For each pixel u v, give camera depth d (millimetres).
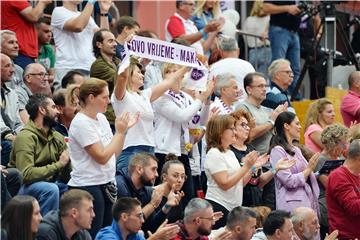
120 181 23578
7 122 25703
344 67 34531
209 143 24859
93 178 22625
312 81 35125
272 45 35438
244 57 36188
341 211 25500
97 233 22078
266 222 23094
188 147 25984
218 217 23203
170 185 23797
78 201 20859
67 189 22922
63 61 29562
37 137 23641
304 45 35719
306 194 25812
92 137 22516
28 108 23766
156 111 25641
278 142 26141
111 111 26219
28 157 23359
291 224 23094
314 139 28484
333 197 25562
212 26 32156
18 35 29109
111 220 22984
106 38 27172
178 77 25406
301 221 24438
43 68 26797
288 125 26125
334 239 24094
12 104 25844
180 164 23891
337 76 34500
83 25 29359
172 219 23781
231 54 30891
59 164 23344
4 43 27328
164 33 36688
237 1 38219
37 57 29828
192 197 25938
